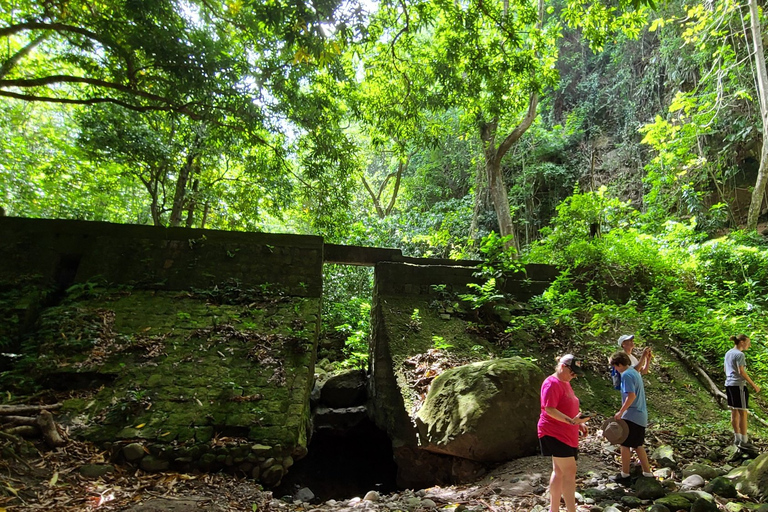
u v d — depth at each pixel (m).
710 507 3.75
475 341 8.22
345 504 4.98
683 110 14.98
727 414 6.99
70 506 4.07
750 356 7.96
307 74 8.98
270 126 9.48
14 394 5.88
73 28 7.42
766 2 13.86
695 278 10.20
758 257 10.39
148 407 5.84
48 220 8.51
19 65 11.23
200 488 4.91
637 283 9.77
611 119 18.30
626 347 5.35
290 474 7.38
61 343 6.57
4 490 4.07
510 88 9.70
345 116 11.32
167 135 12.48
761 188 12.20
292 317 7.75
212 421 5.78
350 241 13.92
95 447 5.29
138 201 16.16
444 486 5.86
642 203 15.67
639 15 8.24
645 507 3.98
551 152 18.58
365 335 11.20
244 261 8.62
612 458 5.41
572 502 3.43
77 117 11.37
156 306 7.64
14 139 14.58
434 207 18.75
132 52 7.96
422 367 7.35
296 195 12.84
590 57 19.52
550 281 9.69
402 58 9.45
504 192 13.21
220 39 8.91
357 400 8.92
